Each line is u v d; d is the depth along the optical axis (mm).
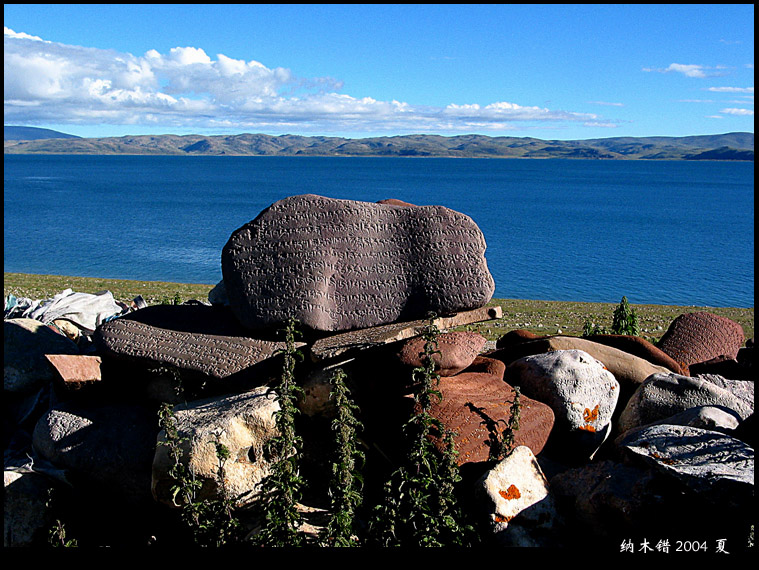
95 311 11305
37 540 6277
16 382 8109
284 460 5367
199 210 96062
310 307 7828
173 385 7695
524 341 10219
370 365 6957
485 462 5906
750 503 4555
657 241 68375
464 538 5027
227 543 5223
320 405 6828
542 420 6641
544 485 5609
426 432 5594
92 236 66000
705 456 5258
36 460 6961
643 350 9203
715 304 40000
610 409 7508
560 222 86562
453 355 6828
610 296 41562
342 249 8023
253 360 7500
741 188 170500
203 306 8570
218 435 5973
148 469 6633
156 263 50812
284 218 8062
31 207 97562
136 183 165625
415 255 8086
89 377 7695
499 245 63562
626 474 5406
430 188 163125
